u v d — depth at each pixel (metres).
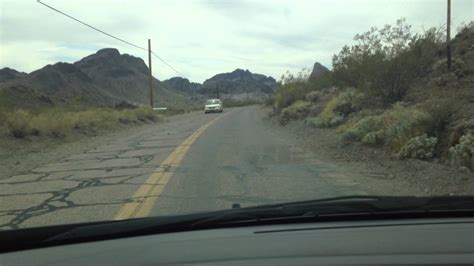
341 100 24.14
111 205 8.77
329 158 14.66
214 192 9.73
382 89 21.84
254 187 10.20
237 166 13.20
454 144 12.09
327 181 10.85
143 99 147.38
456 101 14.85
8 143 19.08
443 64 21.62
